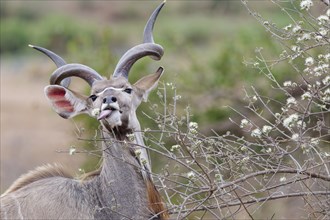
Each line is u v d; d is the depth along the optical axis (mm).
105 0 68625
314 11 14117
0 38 57719
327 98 10742
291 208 14398
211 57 19406
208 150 10875
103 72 19453
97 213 10766
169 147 16516
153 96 17359
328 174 10562
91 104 10906
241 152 11766
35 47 11773
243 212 13164
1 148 26688
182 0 63875
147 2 67562
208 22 51562
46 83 44000
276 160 11312
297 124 10992
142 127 17000
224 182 10312
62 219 10508
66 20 58469
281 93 17281
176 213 11586
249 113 17969
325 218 11141
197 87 19000
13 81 44844
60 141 25656
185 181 14406
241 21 49000
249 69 17781
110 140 10516
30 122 32406
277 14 25000
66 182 10859
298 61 15672
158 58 11516
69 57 19875
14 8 70000
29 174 11094
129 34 51031
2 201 10641
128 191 10836
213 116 18656
